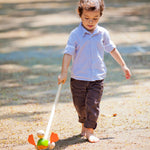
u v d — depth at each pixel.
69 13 29.89
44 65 15.11
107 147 5.98
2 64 15.67
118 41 19.00
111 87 11.13
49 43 19.69
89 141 6.48
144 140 6.20
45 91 11.18
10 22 27.48
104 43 6.82
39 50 18.12
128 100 9.48
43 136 5.48
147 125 7.29
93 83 6.59
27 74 13.74
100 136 6.80
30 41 20.55
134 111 8.41
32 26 25.28
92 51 6.59
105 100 9.69
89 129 6.61
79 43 6.57
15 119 8.45
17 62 15.90
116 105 9.08
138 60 14.86
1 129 7.75
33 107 9.44
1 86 12.09
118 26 23.27
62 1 38.28
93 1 6.39
